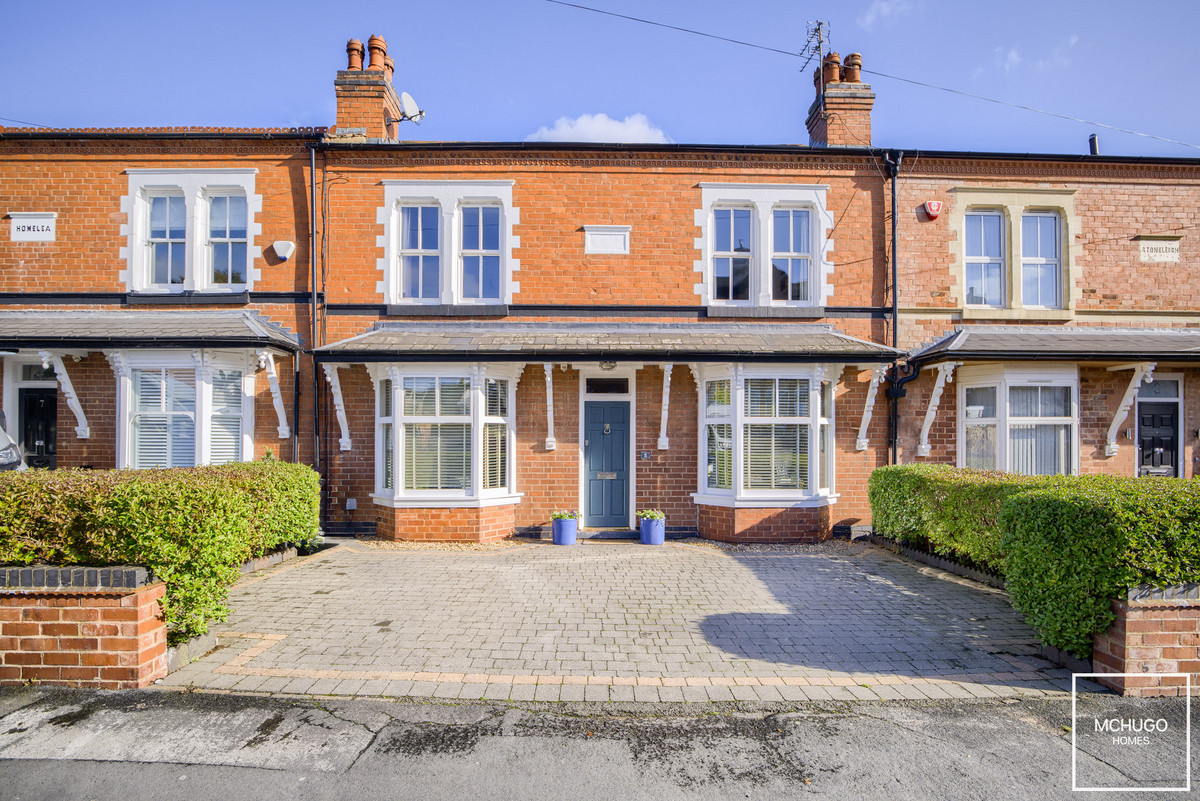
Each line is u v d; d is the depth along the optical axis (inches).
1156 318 412.2
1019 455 382.6
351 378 385.1
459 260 401.4
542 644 203.2
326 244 392.5
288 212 394.0
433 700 162.6
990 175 409.1
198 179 391.9
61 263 388.8
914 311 404.5
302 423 385.7
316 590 264.1
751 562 319.6
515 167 398.9
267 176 394.0
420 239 402.0
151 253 398.9
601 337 376.8
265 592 260.8
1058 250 416.5
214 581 190.2
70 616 166.2
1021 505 197.8
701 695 166.9
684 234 402.0
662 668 184.5
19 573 165.3
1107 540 169.6
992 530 261.9
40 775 127.6
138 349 345.4
